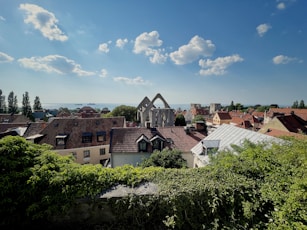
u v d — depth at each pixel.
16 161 4.08
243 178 4.30
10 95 76.81
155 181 4.48
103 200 4.05
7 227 3.81
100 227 4.07
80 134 23.28
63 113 62.19
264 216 3.81
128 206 4.07
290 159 4.31
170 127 19.58
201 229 3.85
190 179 4.40
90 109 76.69
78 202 4.01
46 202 3.82
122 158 16.52
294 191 3.29
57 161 4.61
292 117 24.62
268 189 3.83
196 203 3.99
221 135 12.22
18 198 3.80
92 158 23.03
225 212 4.00
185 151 16.75
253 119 40.09
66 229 4.05
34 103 86.06
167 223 3.79
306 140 5.50
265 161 4.55
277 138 8.24
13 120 40.69
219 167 4.86
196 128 20.25
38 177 3.89
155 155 11.80
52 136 22.30
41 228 3.98
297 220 3.21
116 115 47.72
